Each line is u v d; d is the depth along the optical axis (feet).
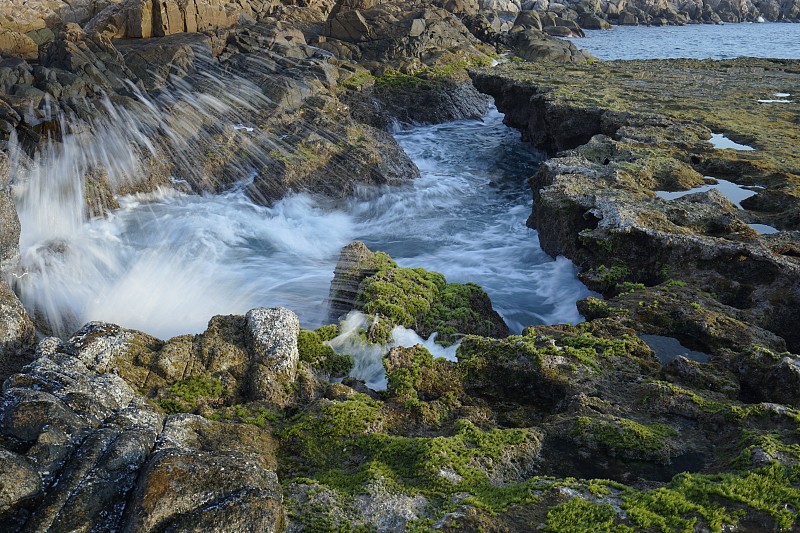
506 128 93.30
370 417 23.44
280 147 67.82
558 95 73.41
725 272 35.29
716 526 17.97
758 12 301.84
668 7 284.00
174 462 17.63
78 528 16.42
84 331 26.48
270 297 44.04
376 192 66.80
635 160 50.88
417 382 26.23
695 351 29.25
